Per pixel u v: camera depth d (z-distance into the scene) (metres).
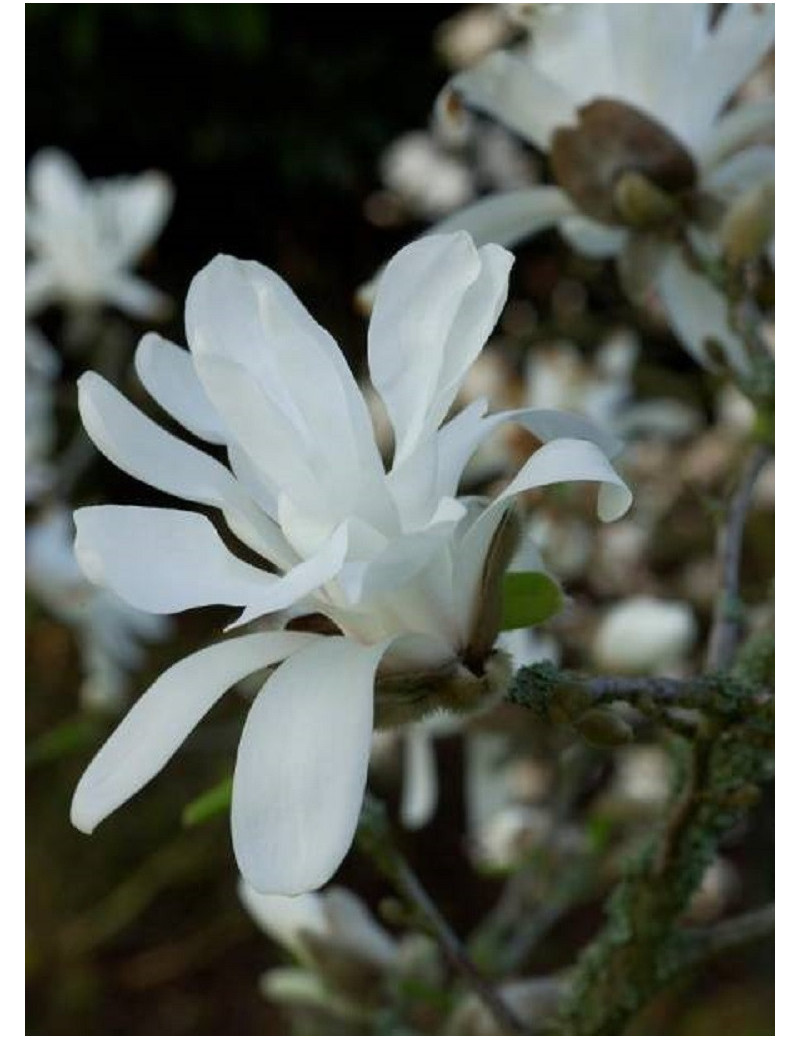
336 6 2.34
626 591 1.22
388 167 2.36
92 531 0.46
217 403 0.46
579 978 0.58
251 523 0.47
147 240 1.26
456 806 2.00
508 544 0.47
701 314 0.67
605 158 0.63
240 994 1.83
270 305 0.46
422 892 0.58
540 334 1.96
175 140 2.34
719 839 0.57
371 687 0.45
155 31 2.25
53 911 1.75
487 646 0.47
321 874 0.43
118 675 1.09
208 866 1.85
